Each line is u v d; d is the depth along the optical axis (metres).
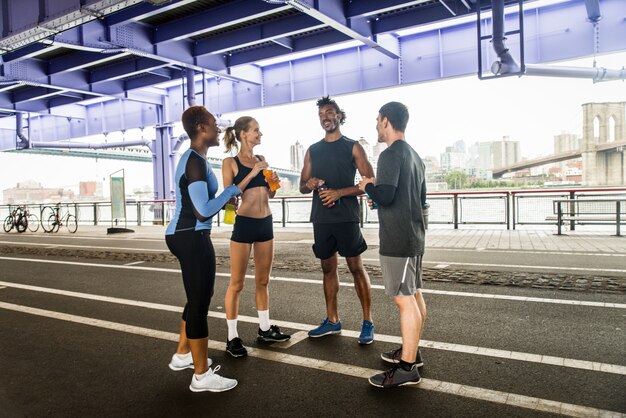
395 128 3.30
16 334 4.71
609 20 14.66
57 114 27.09
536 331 4.25
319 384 3.30
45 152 46.91
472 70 16.58
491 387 3.14
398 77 17.89
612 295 5.41
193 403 3.07
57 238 15.15
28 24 11.43
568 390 3.05
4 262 9.77
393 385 3.17
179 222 3.17
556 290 5.73
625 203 11.59
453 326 4.48
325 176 4.16
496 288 5.94
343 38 16.58
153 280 7.34
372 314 5.03
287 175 48.41
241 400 3.09
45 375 3.62
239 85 21.91
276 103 20.95
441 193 14.23
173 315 5.30
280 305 5.51
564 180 52.12
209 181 3.23
